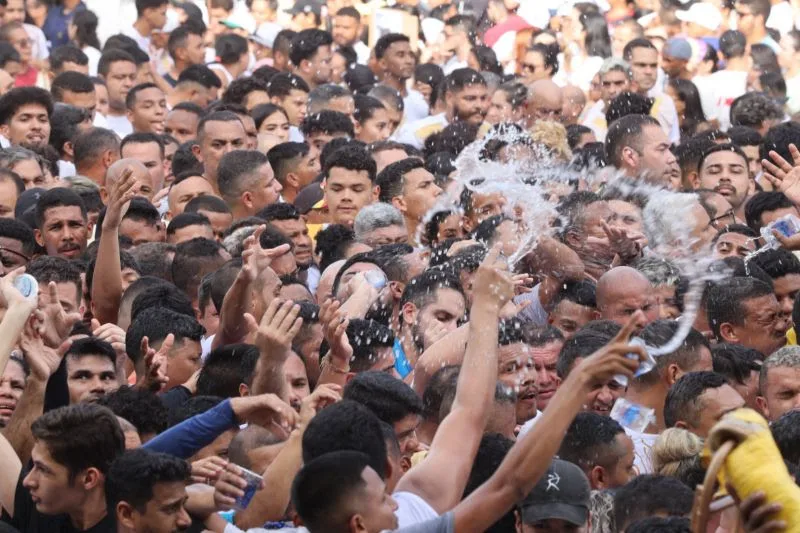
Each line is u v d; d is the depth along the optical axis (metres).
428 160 28.61
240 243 22.33
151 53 43.56
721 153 27.64
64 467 13.32
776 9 46.44
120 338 17.95
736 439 9.49
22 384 16.50
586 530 13.11
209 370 16.67
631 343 11.34
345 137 30.69
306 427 12.83
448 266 19.89
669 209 23.47
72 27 44.19
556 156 26.50
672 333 18.20
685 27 46.12
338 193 26.27
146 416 15.12
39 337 15.23
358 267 20.75
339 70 42.22
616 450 15.17
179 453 13.93
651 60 37.25
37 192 25.05
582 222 22.69
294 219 24.34
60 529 13.66
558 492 12.77
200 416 14.06
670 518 11.98
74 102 34.66
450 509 12.68
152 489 12.83
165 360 16.50
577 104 36.34
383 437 12.77
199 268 21.42
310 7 48.41
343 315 17.77
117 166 26.89
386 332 17.91
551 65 40.16
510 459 11.46
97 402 15.22
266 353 15.41
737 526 9.98
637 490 13.40
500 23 45.34
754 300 20.66
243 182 26.64
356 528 11.58
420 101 38.78
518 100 34.34
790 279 21.94
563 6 44.53
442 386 15.95
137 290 19.62
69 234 23.11
